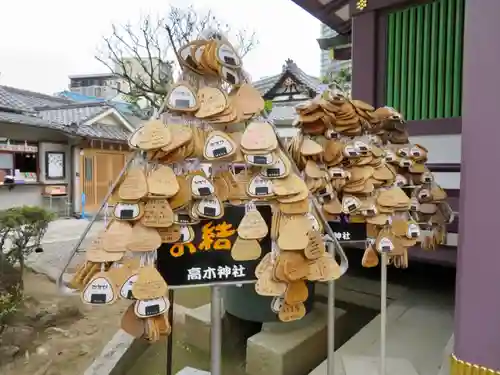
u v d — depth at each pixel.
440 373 2.56
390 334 3.30
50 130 11.32
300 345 3.07
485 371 2.03
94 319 4.09
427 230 2.88
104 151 12.98
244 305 3.40
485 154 2.01
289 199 1.58
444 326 3.46
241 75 1.60
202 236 1.57
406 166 2.66
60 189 11.83
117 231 1.39
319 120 2.27
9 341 3.43
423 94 4.02
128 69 13.57
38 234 4.75
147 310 1.39
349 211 2.30
